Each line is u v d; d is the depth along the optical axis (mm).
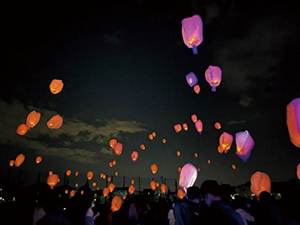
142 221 7332
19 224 3770
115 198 6309
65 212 5539
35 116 5305
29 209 3889
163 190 7617
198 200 2857
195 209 2699
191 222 2529
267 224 2557
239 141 3768
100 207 7113
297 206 1999
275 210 2535
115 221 7484
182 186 3066
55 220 2535
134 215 7246
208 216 2088
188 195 2904
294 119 1725
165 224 6762
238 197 3873
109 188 8406
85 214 5473
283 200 2141
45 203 2619
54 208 2617
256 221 2791
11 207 4160
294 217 2008
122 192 22641
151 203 7402
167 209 6969
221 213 2031
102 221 6930
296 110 1725
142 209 7762
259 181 3025
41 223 2504
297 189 2043
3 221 3830
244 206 3758
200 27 3104
